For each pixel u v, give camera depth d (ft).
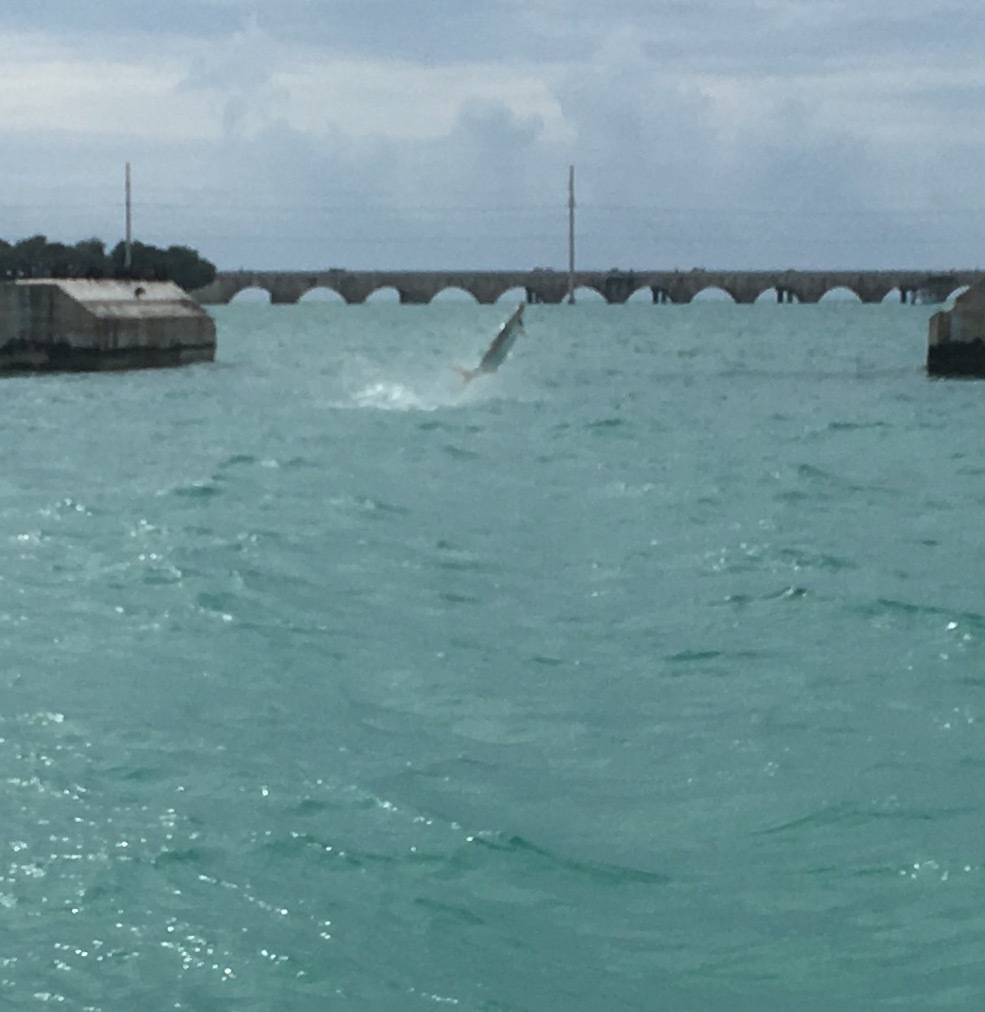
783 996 35.78
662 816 46.62
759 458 137.90
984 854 43.09
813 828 45.39
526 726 55.36
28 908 39.55
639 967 37.22
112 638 67.36
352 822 45.80
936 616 71.00
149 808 46.55
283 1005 35.27
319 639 67.51
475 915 39.83
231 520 99.60
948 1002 35.32
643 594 76.84
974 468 130.82
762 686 60.13
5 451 140.05
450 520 100.48
